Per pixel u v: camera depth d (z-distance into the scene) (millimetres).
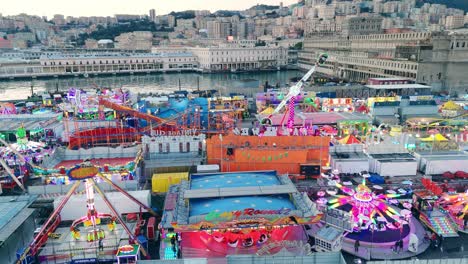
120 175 59438
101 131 84125
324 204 51312
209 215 42625
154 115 100938
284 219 43219
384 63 178250
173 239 44594
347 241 46062
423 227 49906
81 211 51406
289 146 64688
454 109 103250
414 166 64812
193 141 68062
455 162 65375
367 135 82750
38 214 51656
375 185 59812
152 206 55656
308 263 30062
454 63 155625
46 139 90688
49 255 42469
